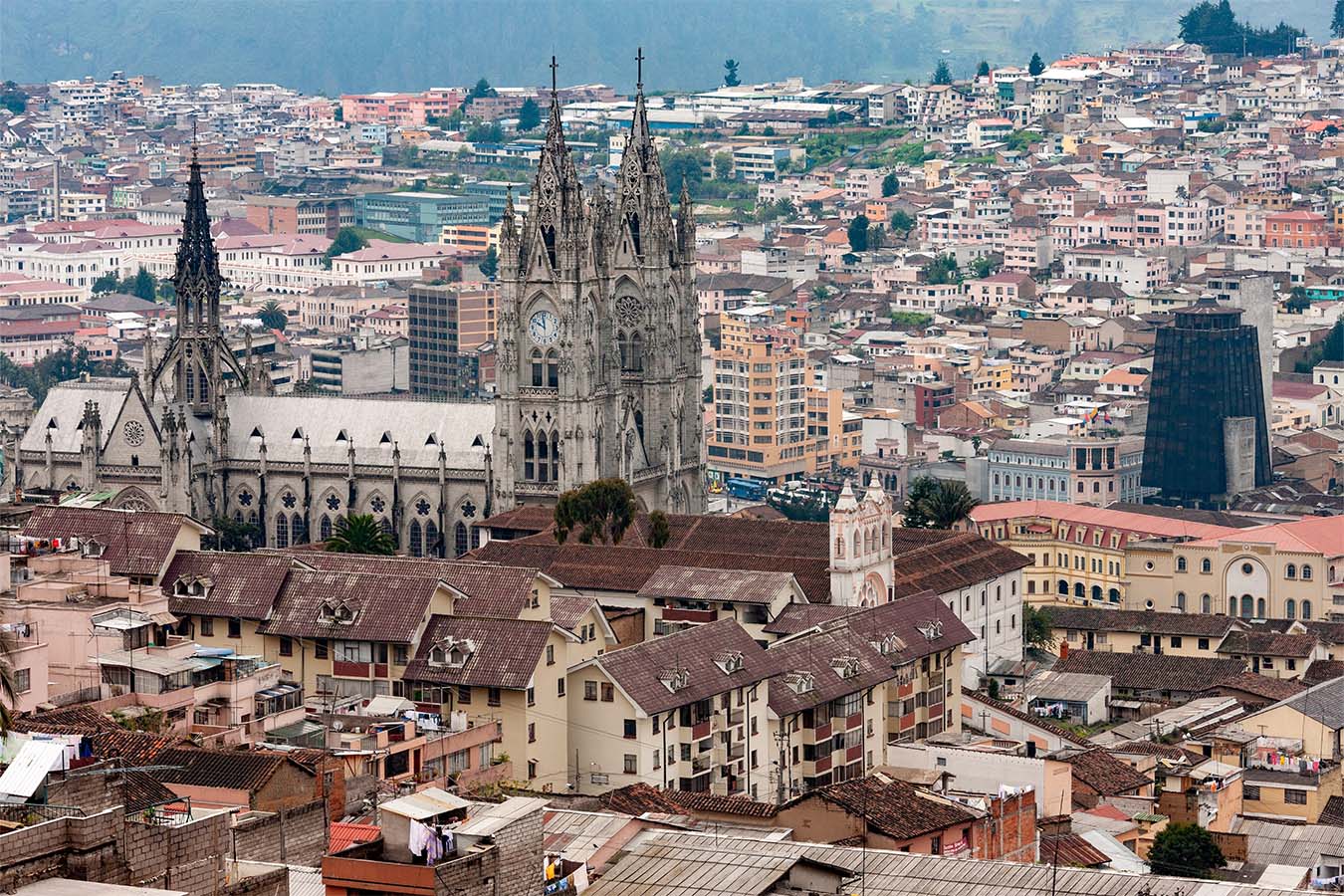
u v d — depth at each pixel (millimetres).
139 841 198875
